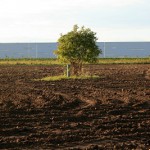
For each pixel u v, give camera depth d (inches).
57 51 1282.0
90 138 532.1
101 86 1021.8
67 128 582.9
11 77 1301.7
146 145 501.4
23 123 610.9
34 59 2348.7
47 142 513.7
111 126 588.7
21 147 495.2
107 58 2327.8
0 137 536.7
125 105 742.5
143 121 622.2
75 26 1282.0
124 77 1266.0
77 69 1288.1
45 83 1109.1
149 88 975.6
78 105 751.1
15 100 799.7
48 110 705.6
